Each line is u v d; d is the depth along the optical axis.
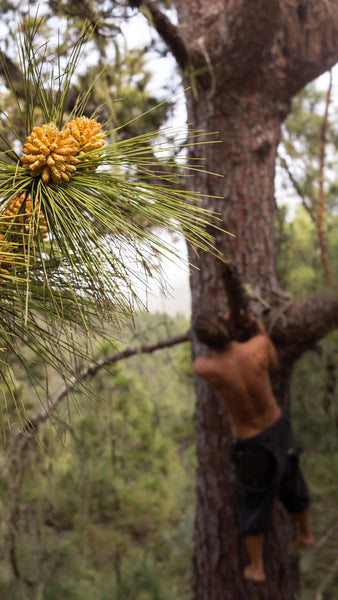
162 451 6.39
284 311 3.24
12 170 1.14
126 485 5.68
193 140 3.40
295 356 3.35
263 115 3.35
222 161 3.32
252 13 2.82
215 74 3.16
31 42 1.19
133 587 6.07
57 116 1.26
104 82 3.03
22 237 1.08
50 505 5.04
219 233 3.29
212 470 3.53
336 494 5.59
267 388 3.13
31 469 4.08
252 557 3.24
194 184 3.38
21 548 4.77
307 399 5.66
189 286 3.59
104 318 1.16
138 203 1.19
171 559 7.09
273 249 3.42
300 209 6.44
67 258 1.12
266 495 3.12
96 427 5.10
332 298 3.17
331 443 5.67
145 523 6.29
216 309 3.33
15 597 4.62
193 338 3.62
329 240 5.89
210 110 3.32
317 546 5.30
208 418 3.54
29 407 3.04
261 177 3.37
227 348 3.07
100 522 5.62
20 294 1.06
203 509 3.61
